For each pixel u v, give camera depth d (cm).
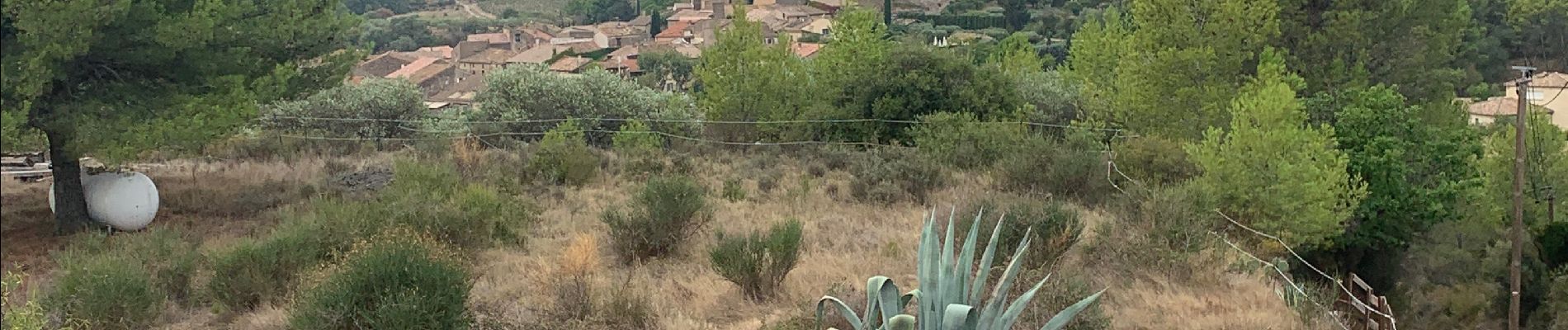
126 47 1250
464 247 1170
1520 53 3803
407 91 2888
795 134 2508
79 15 1109
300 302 823
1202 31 2280
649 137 2441
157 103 1277
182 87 1295
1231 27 2227
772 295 989
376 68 6438
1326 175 1558
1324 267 1830
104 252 1084
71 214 1303
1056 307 834
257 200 1536
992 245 649
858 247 1228
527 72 3048
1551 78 3475
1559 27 3691
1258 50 2378
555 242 1255
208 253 1093
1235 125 1622
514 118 2858
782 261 1005
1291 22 2442
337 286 781
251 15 1373
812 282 1034
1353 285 1242
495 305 896
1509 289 1814
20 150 1280
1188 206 1245
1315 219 1529
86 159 1678
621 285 988
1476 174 1948
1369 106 1905
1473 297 1791
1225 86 2183
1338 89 2334
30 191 1619
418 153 2116
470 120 2970
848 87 2672
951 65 2603
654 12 9700
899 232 1320
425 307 748
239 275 965
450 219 1188
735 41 2625
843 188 1752
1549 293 1778
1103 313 880
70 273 884
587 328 838
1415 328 1777
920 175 1723
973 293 643
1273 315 955
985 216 1148
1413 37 2539
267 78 1340
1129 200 1381
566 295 906
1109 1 6975
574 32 9150
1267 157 1548
